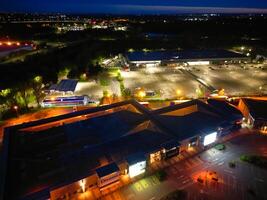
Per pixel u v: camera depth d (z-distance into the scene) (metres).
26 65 113.00
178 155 51.47
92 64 121.88
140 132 52.75
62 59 127.31
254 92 89.12
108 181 41.75
